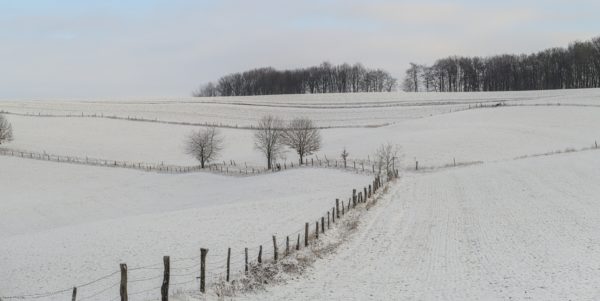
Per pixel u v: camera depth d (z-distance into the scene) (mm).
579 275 20328
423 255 25500
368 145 76312
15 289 25172
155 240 32219
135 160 83875
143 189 64750
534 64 185250
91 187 66312
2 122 89875
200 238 31797
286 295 19094
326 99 146750
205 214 40000
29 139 95812
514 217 33125
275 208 40344
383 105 128375
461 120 90312
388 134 84812
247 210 40344
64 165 77562
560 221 30969
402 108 121062
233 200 53969
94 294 22922
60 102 147125
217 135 95312
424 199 41562
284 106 134000
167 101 150500
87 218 51062
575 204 35188
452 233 30109
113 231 35906
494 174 49812
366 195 41125
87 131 103688
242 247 28562
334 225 31797
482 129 80188
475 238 28656
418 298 18734
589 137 73125
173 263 26469
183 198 59188
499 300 17922
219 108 132250
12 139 92125
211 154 79500
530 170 49531
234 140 96875
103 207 55844
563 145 69375
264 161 78125
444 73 194875
